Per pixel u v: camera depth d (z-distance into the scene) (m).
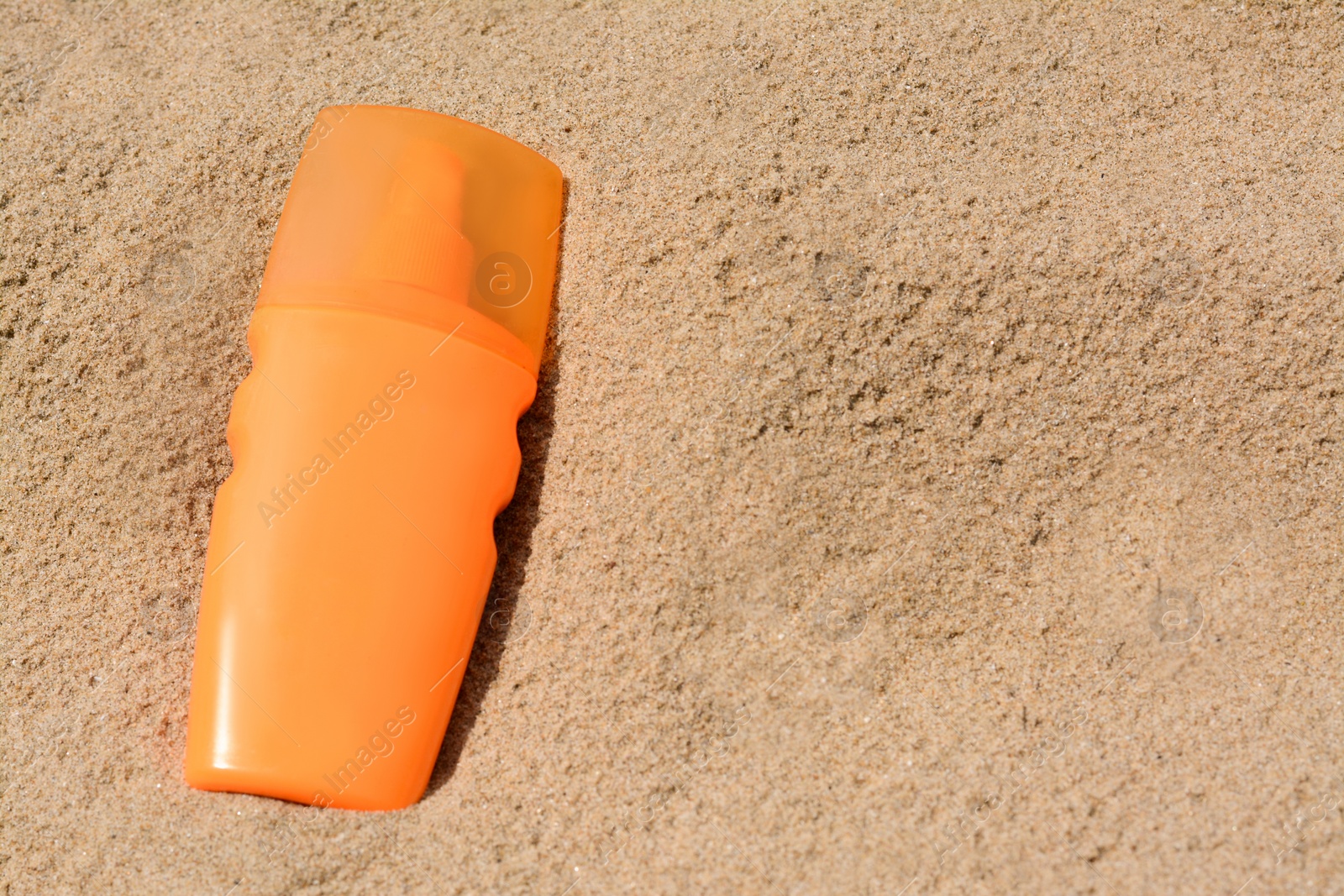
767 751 0.70
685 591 0.71
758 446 0.72
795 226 0.74
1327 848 0.69
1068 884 0.69
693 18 0.79
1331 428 0.73
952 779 0.70
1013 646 0.71
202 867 0.70
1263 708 0.71
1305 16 0.78
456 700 0.71
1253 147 0.76
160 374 0.75
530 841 0.70
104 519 0.73
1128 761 0.70
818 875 0.69
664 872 0.69
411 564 0.70
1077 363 0.73
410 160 0.73
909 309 0.73
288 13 0.81
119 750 0.71
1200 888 0.69
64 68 0.80
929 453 0.72
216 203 0.77
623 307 0.74
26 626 0.73
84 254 0.76
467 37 0.80
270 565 0.70
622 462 0.73
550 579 0.72
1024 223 0.74
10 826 0.71
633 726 0.71
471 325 0.72
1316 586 0.72
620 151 0.76
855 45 0.78
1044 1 0.79
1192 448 0.73
